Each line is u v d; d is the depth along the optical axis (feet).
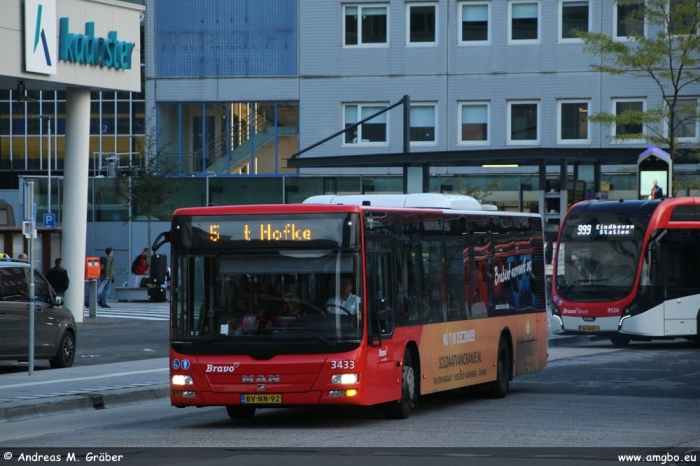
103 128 479.00
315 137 318.04
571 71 306.55
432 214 104.01
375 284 91.71
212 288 90.74
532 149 211.00
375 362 90.53
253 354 89.04
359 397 88.07
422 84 313.32
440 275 104.78
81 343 173.88
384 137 315.37
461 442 80.79
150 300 288.71
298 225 90.33
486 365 113.60
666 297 184.03
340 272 89.51
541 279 131.85
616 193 307.58
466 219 111.55
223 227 91.09
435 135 313.12
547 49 307.17
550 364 156.15
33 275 127.34
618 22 302.86
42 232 255.50
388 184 317.22
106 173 404.36
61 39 195.93
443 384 104.22
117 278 334.65
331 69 317.22
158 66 325.01
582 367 151.02
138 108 475.72
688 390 120.67
